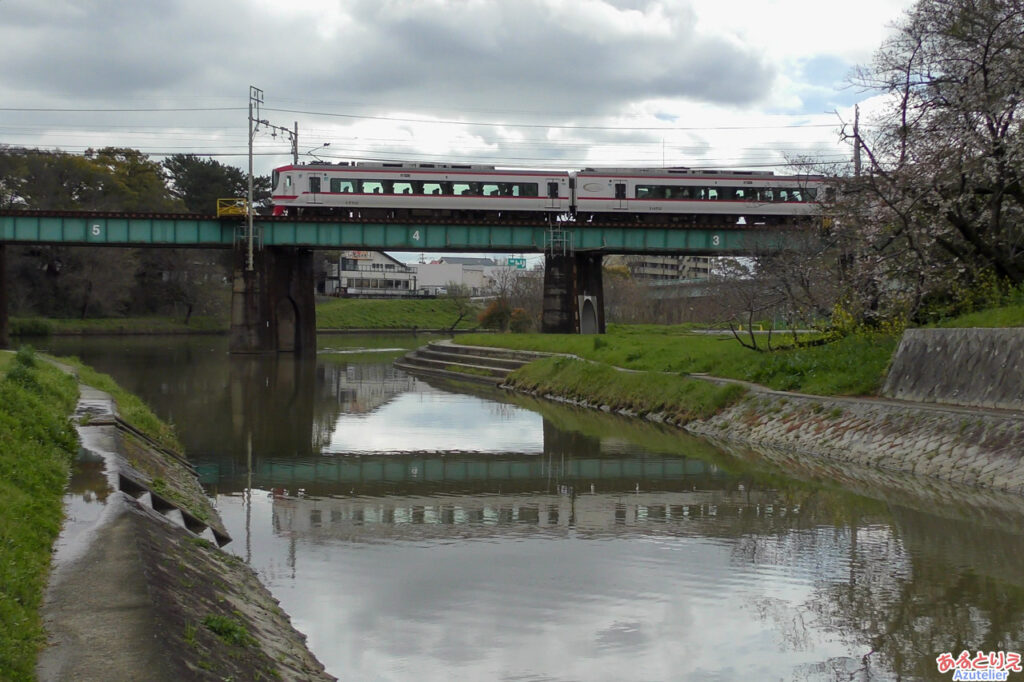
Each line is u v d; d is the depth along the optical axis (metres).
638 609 12.39
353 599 12.80
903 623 11.77
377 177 63.00
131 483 15.34
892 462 21.83
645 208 63.81
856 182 28.09
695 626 11.75
